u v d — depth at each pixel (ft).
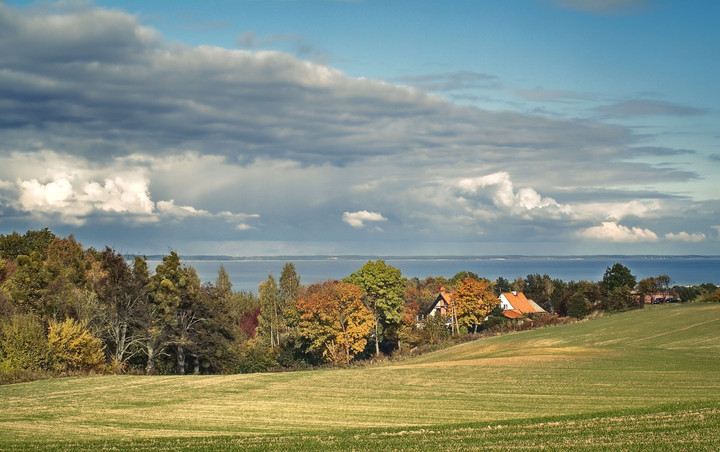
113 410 111.45
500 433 80.69
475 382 133.39
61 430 94.07
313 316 256.32
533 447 70.95
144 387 138.21
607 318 262.47
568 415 91.45
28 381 149.28
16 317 172.65
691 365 143.43
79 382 146.51
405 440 79.56
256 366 223.51
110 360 205.87
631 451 65.98
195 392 131.03
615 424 81.25
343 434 86.48
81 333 180.45
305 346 267.18
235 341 240.73
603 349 176.96
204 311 220.23
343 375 151.94
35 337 167.94
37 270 208.95
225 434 90.53
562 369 143.64
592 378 130.62
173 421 101.45
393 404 114.21
